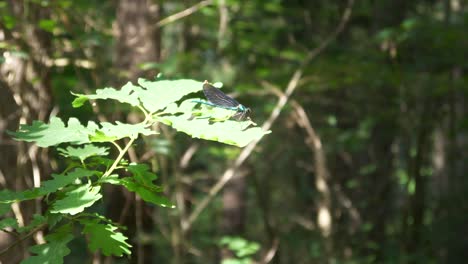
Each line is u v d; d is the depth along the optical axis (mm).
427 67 9234
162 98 2193
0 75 3996
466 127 11578
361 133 10906
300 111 6984
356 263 10703
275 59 9867
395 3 11039
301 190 12680
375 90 9914
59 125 2148
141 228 5699
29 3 5039
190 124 1982
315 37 10617
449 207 14070
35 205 3551
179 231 6160
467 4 12602
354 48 9453
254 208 14125
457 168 14641
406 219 12109
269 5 8727
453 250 13266
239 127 1965
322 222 7465
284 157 11344
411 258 11734
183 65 7227
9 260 3449
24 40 4781
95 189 2074
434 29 8180
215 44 8859
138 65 5641
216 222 12953
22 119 4281
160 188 2174
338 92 10648
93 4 7281
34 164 3967
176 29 10000
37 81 4648
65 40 5867
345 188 12141
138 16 6168
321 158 7020
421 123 10750
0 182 3928
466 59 8906
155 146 4977
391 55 8492
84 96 2141
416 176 11945
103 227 2166
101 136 2006
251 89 7355
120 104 5312
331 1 10625
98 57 6070
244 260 7184
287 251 11383
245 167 8945
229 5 8117
